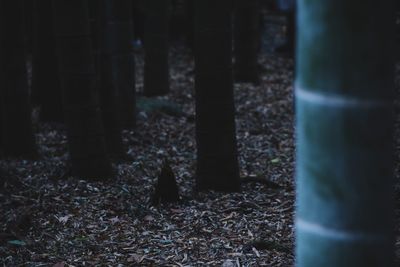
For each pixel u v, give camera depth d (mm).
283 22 15570
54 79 7062
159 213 4555
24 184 5078
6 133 5875
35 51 7227
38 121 7207
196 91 4859
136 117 7402
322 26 1306
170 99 8875
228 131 4879
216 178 4957
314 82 1335
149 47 8969
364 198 1344
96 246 3967
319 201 1384
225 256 3805
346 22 1284
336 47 1298
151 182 5332
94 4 5785
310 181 1393
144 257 3811
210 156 4926
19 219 4281
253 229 4242
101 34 5789
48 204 4672
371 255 1366
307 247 1418
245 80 9711
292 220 4375
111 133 5922
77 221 4391
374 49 1291
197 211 4574
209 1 4539
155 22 8930
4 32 5637
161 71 9031
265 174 5637
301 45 1354
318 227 1392
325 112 1335
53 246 3973
